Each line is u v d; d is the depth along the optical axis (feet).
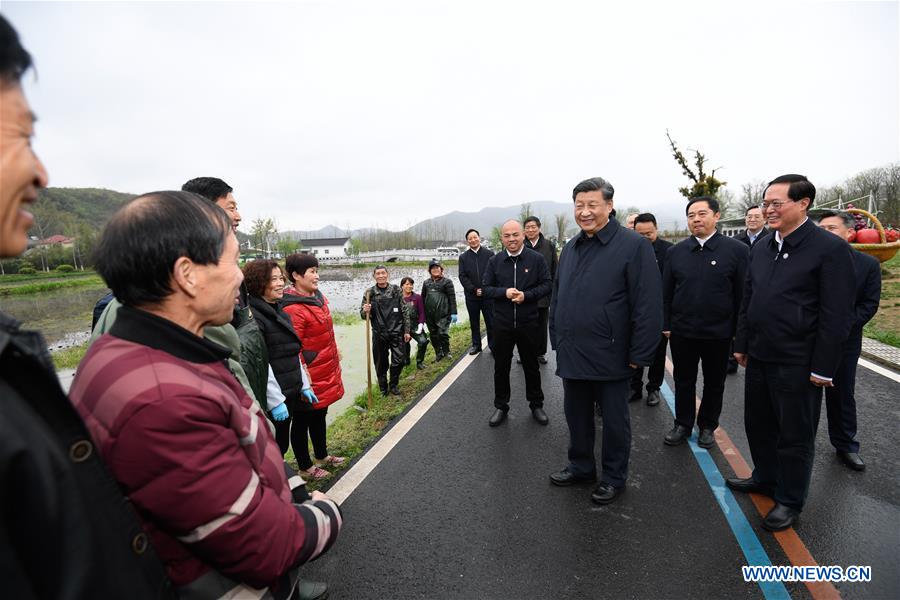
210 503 2.83
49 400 2.25
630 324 9.09
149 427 2.69
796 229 8.10
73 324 57.47
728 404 14.47
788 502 8.16
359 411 15.34
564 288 9.82
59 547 2.16
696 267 11.45
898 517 8.35
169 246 3.13
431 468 10.77
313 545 3.60
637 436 12.41
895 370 16.81
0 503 1.97
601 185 9.23
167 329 3.16
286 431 9.83
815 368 7.68
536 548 7.85
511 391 16.62
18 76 2.17
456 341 26.27
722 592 6.74
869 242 23.47
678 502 9.12
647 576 7.12
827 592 6.66
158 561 2.75
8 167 2.08
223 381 3.54
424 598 6.79
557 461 11.05
